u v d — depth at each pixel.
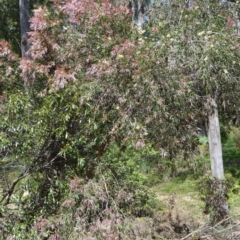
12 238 2.76
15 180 2.99
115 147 3.38
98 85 3.00
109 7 3.43
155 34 3.34
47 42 3.34
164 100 2.95
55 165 3.13
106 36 3.39
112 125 3.10
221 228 3.37
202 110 3.24
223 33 3.17
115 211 2.85
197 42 3.04
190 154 3.31
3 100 3.22
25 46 8.07
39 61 3.38
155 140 3.07
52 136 3.05
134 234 2.91
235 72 3.08
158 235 3.32
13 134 2.94
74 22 3.43
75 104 3.05
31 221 2.89
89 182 2.89
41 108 3.05
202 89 3.15
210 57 2.92
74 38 3.37
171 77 2.95
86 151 3.23
